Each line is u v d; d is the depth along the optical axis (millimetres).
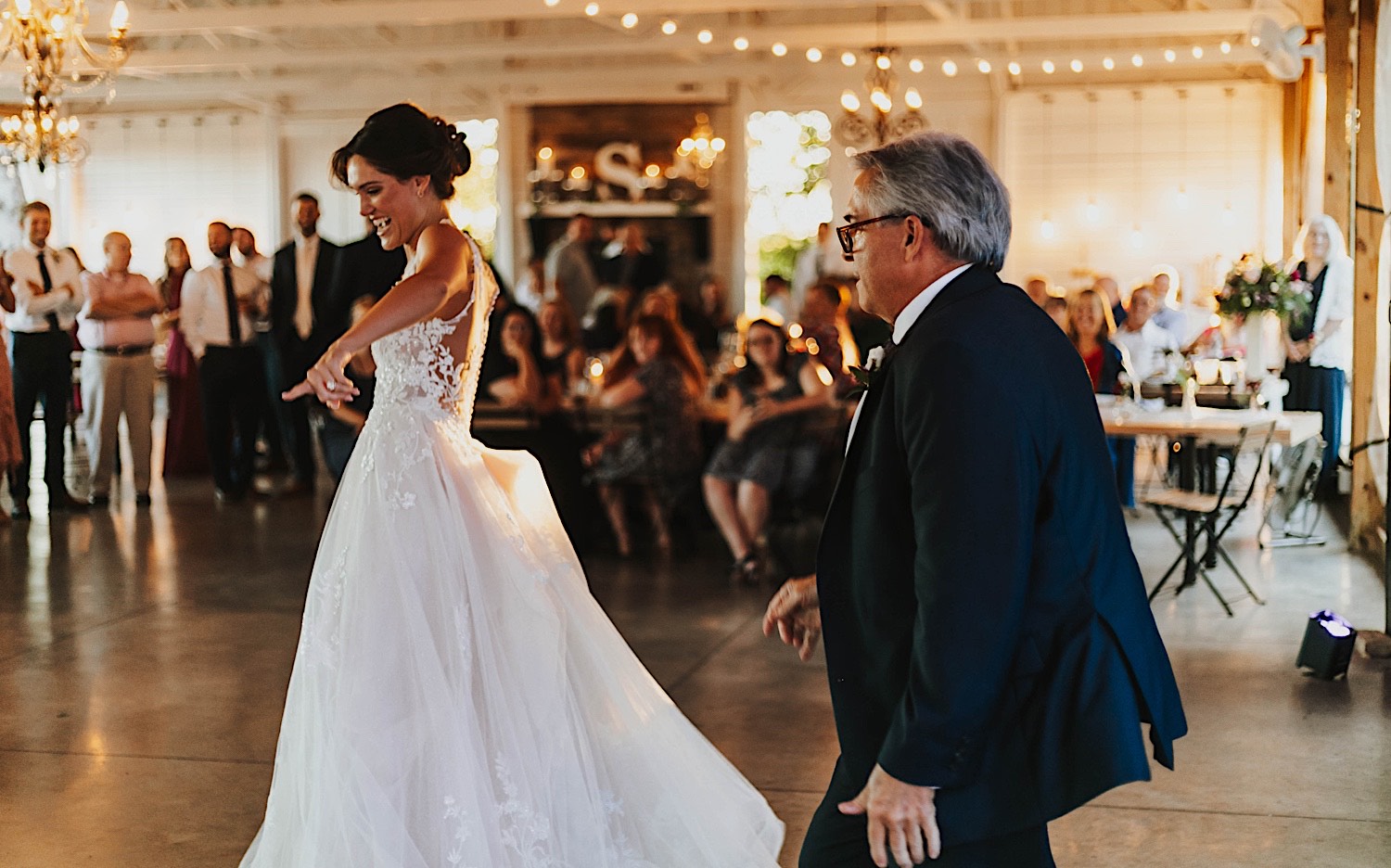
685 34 13375
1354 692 4906
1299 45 11234
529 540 3055
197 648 5660
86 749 4348
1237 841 3549
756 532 7000
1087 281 15711
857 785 1969
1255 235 15492
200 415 11141
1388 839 3555
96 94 17328
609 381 7910
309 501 9789
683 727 3191
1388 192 7516
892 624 1937
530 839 2807
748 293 16469
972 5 14500
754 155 23797
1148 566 7348
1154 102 15570
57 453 9250
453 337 3016
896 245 1977
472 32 16328
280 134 17359
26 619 6172
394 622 2789
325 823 2695
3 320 9141
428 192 3068
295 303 9805
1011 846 1904
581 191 16609
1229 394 8109
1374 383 7637
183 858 3482
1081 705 1839
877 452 1944
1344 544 7945
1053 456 1864
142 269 17734
